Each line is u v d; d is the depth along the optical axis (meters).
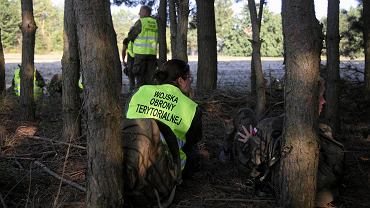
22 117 8.47
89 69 3.73
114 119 3.85
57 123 8.34
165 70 5.21
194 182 5.24
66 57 6.70
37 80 11.05
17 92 10.96
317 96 4.26
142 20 10.10
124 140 4.31
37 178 5.25
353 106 9.95
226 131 5.83
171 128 4.91
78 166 5.68
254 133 5.11
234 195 4.88
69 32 6.72
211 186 5.09
